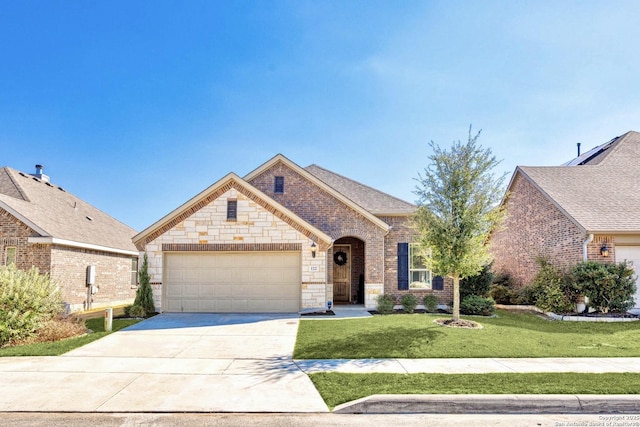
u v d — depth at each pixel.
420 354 8.66
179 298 14.87
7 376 7.18
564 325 12.34
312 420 5.44
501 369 7.58
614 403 5.90
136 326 12.12
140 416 5.52
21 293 10.26
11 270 10.81
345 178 20.38
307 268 14.84
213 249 14.80
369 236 16.69
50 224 16.58
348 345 9.46
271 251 14.90
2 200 15.55
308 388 6.60
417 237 12.78
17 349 9.16
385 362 8.09
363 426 5.24
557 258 16.02
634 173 18.16
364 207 17.81
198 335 10.79
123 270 22.11
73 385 6.70
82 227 19.23
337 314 14.41
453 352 8.80
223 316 13.88
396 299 16.88
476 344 9.51
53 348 9.25
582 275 13.73
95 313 16.78
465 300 14.70
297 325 12.12
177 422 5.33
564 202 15.76
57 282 12.38
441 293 16.89
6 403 5.90
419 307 16.77
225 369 7.66
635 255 14.49
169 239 14.80
